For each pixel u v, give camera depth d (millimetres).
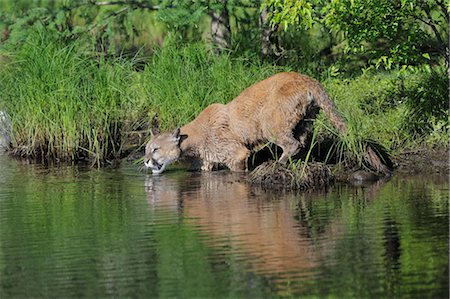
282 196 14281
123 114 18500
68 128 17891
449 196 13781
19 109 18641
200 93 17938
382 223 12312
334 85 18047
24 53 18906
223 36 21984
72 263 10914
